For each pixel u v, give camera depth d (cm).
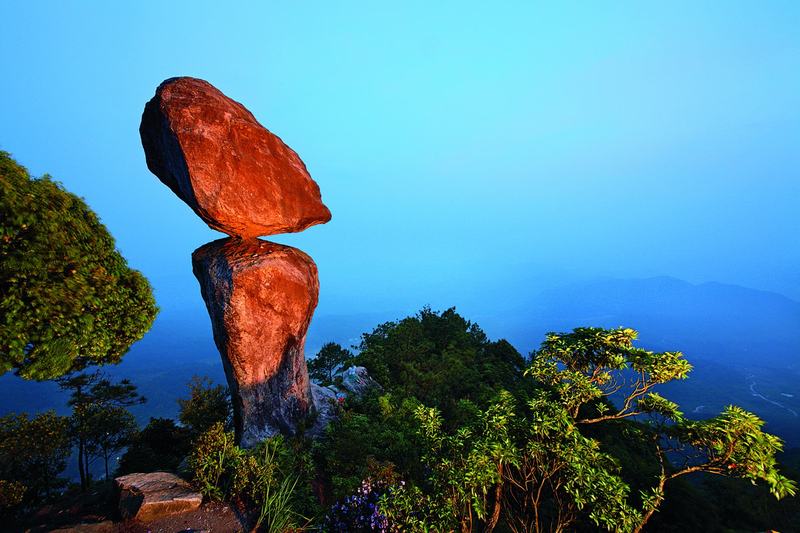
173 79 1348
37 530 847
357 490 1045
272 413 1411
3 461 1745
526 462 755
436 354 3450
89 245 964
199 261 1415
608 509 665
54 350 821
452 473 711
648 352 728
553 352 838
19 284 775
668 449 712
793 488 567
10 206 750
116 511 914
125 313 1048
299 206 1498
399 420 1777
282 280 1374
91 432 2133
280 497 901
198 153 1254
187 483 1003
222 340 1343
